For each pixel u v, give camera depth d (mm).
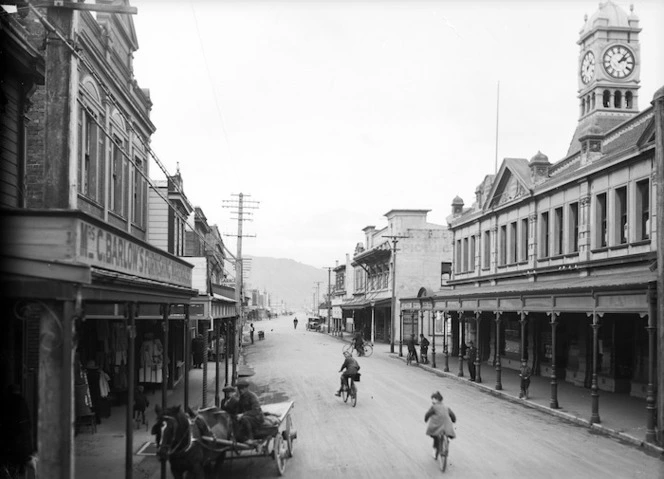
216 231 61688
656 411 16875
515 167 33750
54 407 7582
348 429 17875
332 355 45719
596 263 25297
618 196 24719
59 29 9492
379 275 69000
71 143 9445
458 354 45375
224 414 11906
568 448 15562
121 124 20781
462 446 15703
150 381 22750
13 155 13180
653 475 13016
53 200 9281
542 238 31312
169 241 27438
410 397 24359
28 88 13539
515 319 35219
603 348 25953
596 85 35438
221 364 37688
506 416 20312
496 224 37031
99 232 8602
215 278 53125
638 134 25594
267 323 138250
